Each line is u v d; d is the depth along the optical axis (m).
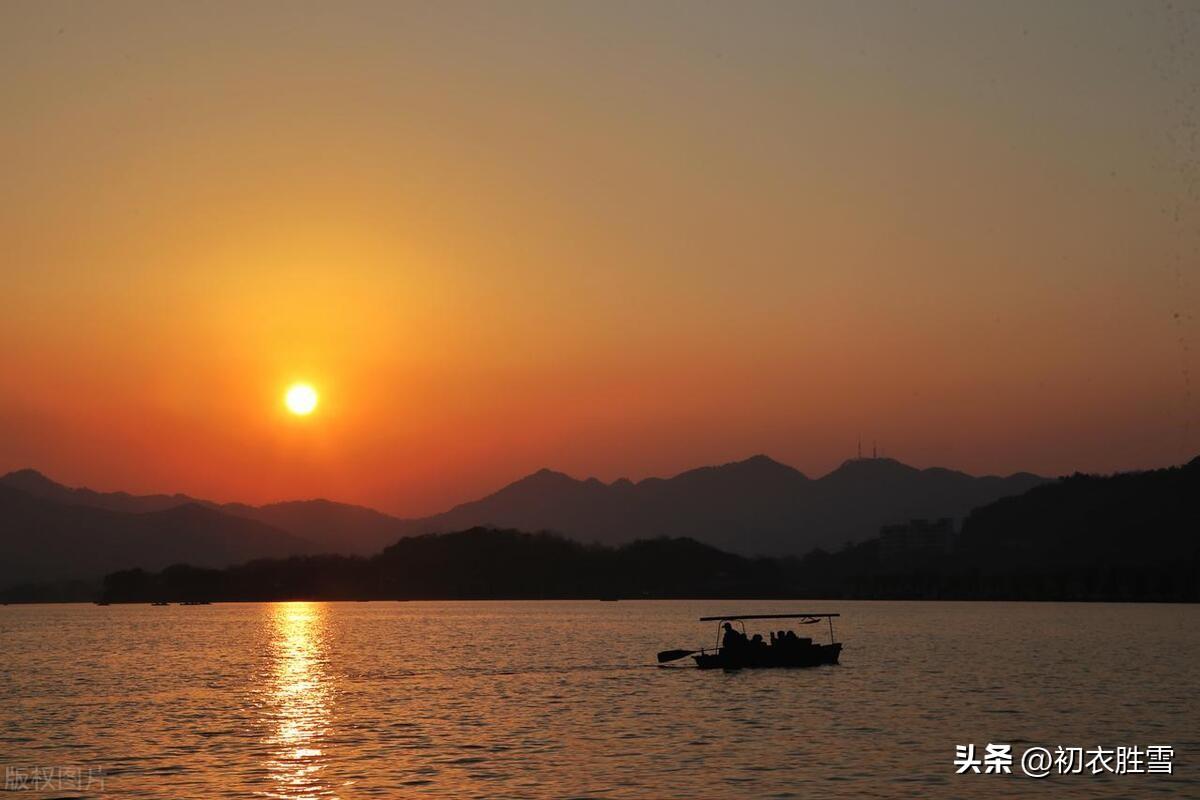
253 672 119.25
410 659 137.25
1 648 166.38
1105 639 172.88
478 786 54.44
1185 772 57.53
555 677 108.38
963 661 125.75
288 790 53.88
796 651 109.31
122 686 103.50
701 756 61.97
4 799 52.50
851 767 58.78
